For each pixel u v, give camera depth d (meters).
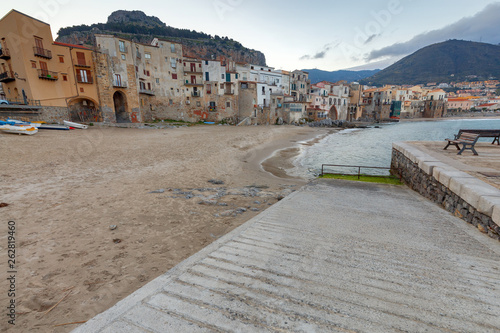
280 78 65.62
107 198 8.54
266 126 54.53
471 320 2.00
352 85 92.06
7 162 12.77
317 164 20.58
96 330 1.90
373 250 3.60
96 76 33.59
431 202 7.02
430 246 3.79
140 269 4.40
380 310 2.14
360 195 7.83
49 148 17.28
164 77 47.03
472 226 4.84
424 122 89.12
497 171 6.49
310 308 2.17
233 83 55.03
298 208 6.23
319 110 70.81
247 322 1.98
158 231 6.10
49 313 3.26
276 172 16.86
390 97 95.62
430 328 1.91
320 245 3.80
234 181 13.16
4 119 24.44
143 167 14.45
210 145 25.08
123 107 38.59
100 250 5.05
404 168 10.44
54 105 29.86
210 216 7.23
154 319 2.03
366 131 55.75
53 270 4.28
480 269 3.00
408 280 2.69
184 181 12.08
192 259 3.28
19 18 25.92
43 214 6.86
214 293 2.42
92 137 23.98
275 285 2.58
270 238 4.14
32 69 27.45
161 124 40.31
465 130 10.22
